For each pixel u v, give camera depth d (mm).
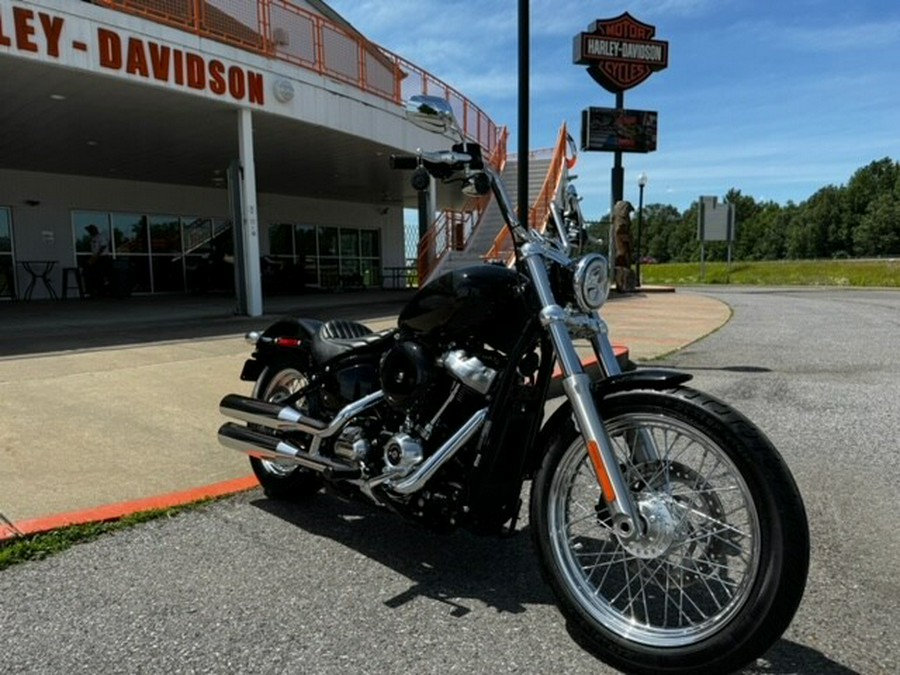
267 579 3012
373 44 15797
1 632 2586
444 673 2326
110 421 5305
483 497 2748
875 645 2471
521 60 8109
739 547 2432
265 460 3688
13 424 5152
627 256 20875
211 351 8320
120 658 2420
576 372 2508
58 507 3691
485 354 2828
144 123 13742
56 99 11875
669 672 2252
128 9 10688
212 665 2377
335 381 3434
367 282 29766
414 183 2973
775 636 2109
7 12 9320
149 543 3369
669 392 2383
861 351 9156
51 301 17703
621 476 2404
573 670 2342
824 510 3730
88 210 20094
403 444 2836
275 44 13055
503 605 2793
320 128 14383
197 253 22812
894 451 4742
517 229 2793
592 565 2750
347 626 2629
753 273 42000
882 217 88750
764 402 6168
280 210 25719
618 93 20875
